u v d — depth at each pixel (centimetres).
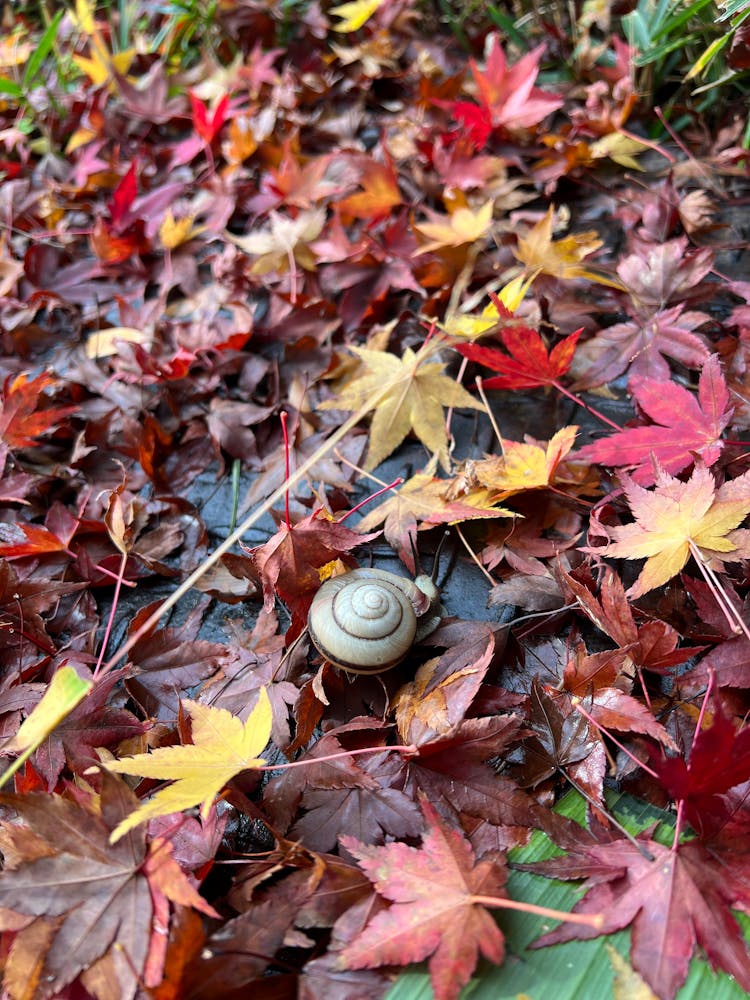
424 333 39
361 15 52
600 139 48
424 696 25
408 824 22
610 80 51
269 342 41
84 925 19
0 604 29
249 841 24
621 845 21
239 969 18
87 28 56
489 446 35
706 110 49
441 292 39
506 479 29
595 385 35
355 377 37
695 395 34
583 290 39
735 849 21
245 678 27
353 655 24
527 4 58
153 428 36
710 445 28
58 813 20
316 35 60
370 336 39
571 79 53
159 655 28
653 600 28
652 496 26
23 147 55
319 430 36
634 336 36
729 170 44
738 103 48
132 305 44
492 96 45
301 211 46
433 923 19
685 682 25
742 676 24
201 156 54
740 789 22
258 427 37
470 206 45
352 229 46
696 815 21
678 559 25
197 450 36
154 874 19
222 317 43
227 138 52
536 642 28
